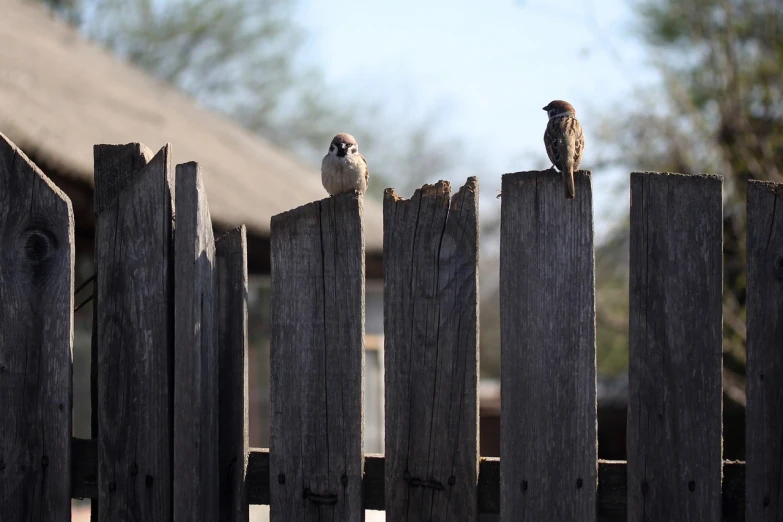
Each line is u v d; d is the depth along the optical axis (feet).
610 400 47.65
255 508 28.45
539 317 12.52
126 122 39.60
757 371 12.12
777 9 55.93
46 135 25.76
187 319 13.25
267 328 36.91
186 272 13.29
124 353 13.58
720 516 12.16
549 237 12.50
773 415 12.05
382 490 13.14
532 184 12.55
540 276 12.52
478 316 12.73
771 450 12.05
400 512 12.84
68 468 13.64
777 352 12.08
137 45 113.70
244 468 13.65
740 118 50.29
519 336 12.58
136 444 13.53
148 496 13.48
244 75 119.24
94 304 14.37
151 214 13.58
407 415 12.86
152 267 13.56
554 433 12.44
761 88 53.62
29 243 13.69
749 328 12.17
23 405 13.66
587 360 12.37
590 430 12.35
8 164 13.73
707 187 12.25
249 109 119.85
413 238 12.87
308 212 13.19
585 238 12.40
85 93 40.75
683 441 12.25
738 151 50.39
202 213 13.38
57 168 24.72
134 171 14.24
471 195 12.73
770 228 12.12
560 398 12.44
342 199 13.11
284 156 69.05
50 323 13.67
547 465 12.45
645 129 53.42
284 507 13.25
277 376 13.28
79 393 37.32
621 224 57.36
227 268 13.75
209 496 13.30
